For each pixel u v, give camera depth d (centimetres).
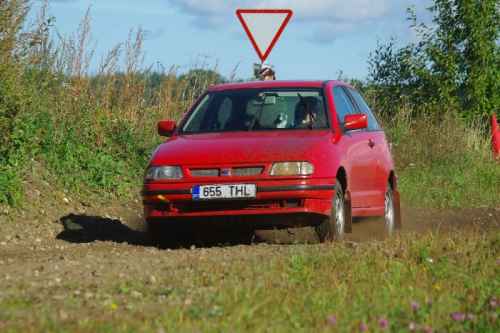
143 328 1498
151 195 2709
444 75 6250
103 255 2447
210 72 4706
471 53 6291
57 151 3859
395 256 2297
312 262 2145
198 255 2392
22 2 3650
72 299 1772
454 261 2223
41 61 4056
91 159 3919
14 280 2002
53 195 3566
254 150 2684
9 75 3625
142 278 2011
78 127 4097
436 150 5372
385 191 3266
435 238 2545
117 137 4259
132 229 3425
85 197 3697
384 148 3338
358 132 3097
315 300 1727
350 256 2238
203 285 1928
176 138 2878
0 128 3562
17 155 3609
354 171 2931
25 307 1700
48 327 1502
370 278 1984
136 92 4497
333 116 2912
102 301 1764
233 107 2953
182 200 2678
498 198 4778
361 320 1609
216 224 2700
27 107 3816
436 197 4556
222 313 1616
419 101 6247
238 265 2128
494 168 5441
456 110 6159
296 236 3012
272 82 3055
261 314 1641
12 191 3344
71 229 3253
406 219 4016
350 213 2862
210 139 2805
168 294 1834
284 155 2664
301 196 2642
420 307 1711
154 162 2730
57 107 4116
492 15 6266
